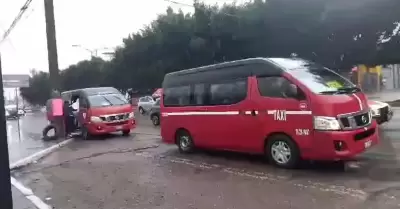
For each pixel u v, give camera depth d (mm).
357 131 6773
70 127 16562
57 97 17297
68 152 11930
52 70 17312
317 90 6984
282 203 5422
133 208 5645
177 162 9016
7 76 22547
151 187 6812
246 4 34125
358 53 29812
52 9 17422
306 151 7035
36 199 6480
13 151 12891
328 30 28141
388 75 50875
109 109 15367
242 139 8305
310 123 6906
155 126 19172
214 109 9000
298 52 30891
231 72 8586
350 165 7332
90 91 15977
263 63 7820
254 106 7922
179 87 10273
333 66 31406
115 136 15789
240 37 33000
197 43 35781
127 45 45000
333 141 6652
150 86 45938
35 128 25047
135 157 10125
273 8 29609
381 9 25875
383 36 28797
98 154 11023
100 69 57719
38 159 10742
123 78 48125
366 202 5195
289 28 29375
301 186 6184
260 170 7512
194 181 7066
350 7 26328
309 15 28062
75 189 7012
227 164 8367
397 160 7516
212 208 5414
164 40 39156
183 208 5492
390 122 13477
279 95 7453
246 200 5680
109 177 7840
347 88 7355
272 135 7652
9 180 3270
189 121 9844
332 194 5645
